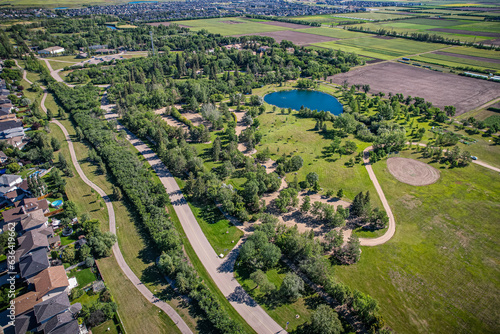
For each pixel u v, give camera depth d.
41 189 151.38
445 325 96.81
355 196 156.00
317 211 141.62
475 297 105.25
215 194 148.00
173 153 178.88
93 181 165.88
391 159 186.00
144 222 133.12
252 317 99.44
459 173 171.00
